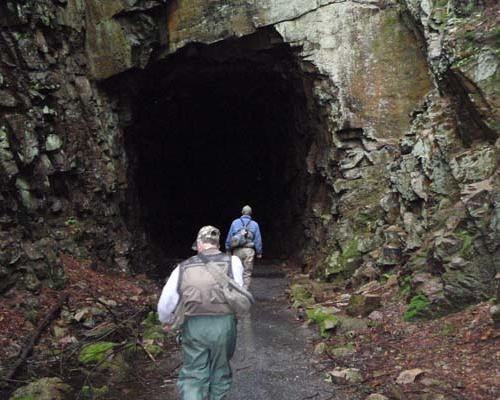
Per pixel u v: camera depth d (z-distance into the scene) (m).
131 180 13.82
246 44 13.34
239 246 9.20
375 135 11.64
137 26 12.58
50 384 4.99
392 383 4.75
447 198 7.73
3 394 5.00
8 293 7.16
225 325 3.83
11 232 7.91
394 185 9.61
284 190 18.80
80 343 6.25
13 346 6.15
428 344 5.49
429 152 8.54
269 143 20.59
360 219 10.51
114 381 5.38
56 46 11.21
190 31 13.00
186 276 3.88
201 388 3.76
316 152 13.65
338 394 4.77
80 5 12.28
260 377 5.33
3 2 9.45
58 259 8.48
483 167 7.10
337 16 12.11
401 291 7.25
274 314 8.27
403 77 11.78
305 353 6.07
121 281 10.05
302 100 14.58
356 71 11.95
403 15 11.79
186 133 21.02
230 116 20.97
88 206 10.99
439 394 4.34
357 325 6.60
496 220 6.12
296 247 16.03
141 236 13.95
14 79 9.41
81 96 11.71
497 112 7.21
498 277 5.75
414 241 7.93
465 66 7.55
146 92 14.61
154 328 7.17
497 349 4.87
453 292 6.11
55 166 10.10
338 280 9.80
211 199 25.50
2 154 8.39
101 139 11.97
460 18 8.85
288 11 12.36
